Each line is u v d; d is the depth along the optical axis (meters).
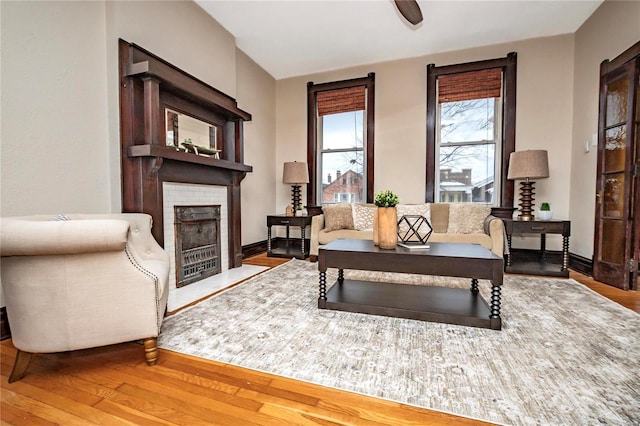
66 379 1.38
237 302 2.36
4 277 1.36
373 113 4.46
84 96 2.24
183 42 2.93
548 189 3.76
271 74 4.86
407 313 2.03
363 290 2.47
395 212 2.27
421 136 4.26
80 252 1.34
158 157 2.35
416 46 3.97
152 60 2.39
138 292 1.45
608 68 2.88
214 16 3.30
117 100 2.36
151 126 2.35
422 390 1.27
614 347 1.63
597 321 1.98
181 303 2.34
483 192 4.09
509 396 1.23
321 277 2.22
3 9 1.79
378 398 1.23
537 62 3.76
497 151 3.99
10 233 1.24
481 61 3.92
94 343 1.41
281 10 3.18
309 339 1.74
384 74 4.41
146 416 1.14
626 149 2.69
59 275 1.35
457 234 3.36
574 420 1.09
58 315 1.36
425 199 4.24
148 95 2.35
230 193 3.53
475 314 1.94
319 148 4.88
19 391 1.29
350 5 3.10
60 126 2.09
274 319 2.03
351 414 1.14
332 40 3.81
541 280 3.00
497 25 3.47
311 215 4.76
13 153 1.85
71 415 1.14
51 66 2.04
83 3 2.22
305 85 4.86
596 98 3.19
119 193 2.37
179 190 2.78
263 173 4.69
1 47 1.79
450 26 3.49
